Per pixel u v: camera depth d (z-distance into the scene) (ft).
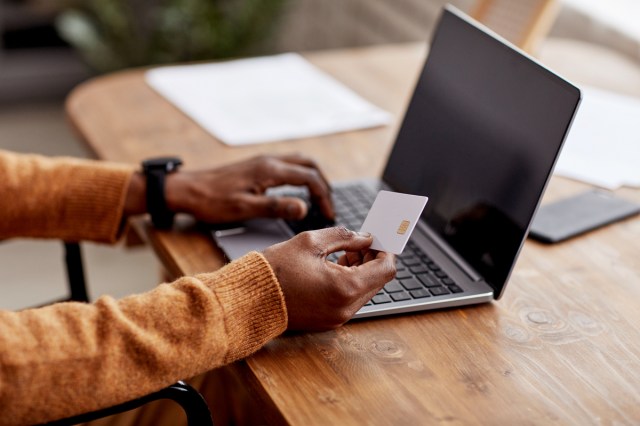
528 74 3.08
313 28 11.00
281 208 3.39
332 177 4.02
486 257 3.08
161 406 3.43
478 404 2.46
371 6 10.07
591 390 2.54
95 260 7.89
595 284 3.17
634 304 3.04
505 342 2.77
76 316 2.52
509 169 3.07
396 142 3.86
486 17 5.57
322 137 4.47
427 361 2.65
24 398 2.36
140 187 3.54
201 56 9.89
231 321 2.58
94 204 3.53
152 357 2.47
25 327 2.45
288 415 2.38
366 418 2.38
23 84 11.14
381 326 2.84
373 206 3.04
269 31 10.09
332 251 2.80
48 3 10.93
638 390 2.55
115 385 2.44
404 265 3.17
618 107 4.76
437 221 3.43
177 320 2.54
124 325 2.50
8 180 3.52
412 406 2.44
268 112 4.74
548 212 3.67
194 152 4.23
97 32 10.53
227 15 9.87
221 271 2.70
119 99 4.86
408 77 5.43
